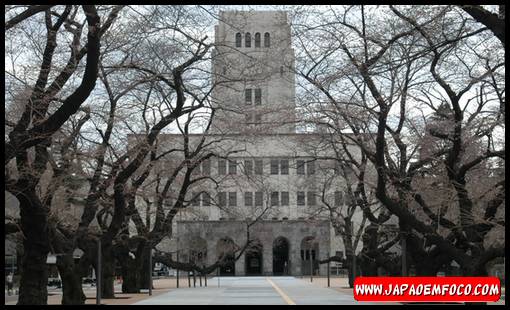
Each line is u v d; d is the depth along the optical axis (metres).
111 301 34.94
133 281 43.78
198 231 81.88
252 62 33.62
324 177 63.41
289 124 31.50
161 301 34.94
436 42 22.03
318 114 29.42
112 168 29.25
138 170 36.78
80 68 25.70
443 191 26.11
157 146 32.75
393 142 32.78
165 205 41.28
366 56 22.55
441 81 23.47
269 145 73.12
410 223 24.97
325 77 25.09
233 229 97.19
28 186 22.23
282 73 27.72
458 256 24.08
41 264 23.91
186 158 35.34
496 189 24.69
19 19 19.75
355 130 27.58
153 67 28.16
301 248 101.06
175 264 47.94
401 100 27.42
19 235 31.92
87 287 61.75
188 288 54.88
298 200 98.12
